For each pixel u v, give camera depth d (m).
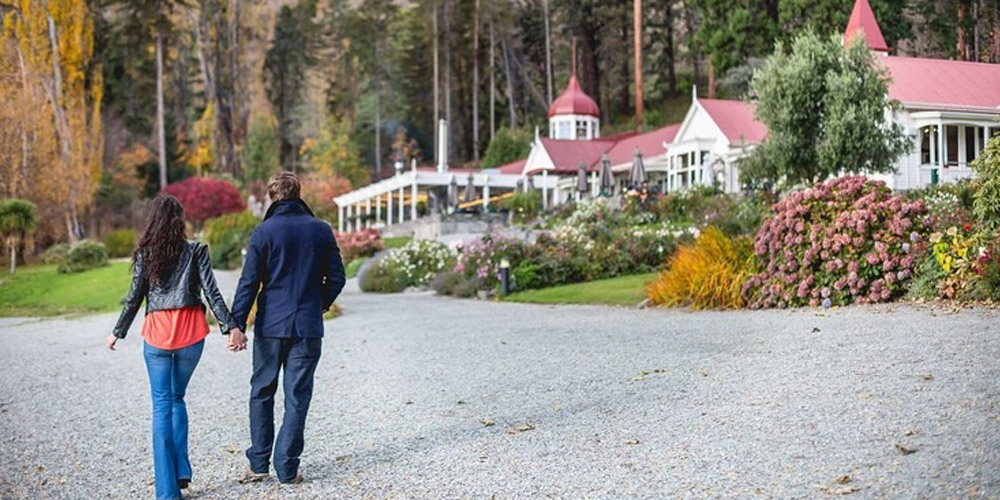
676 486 4.52
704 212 24.16
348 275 30.80
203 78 88.31
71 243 46.06
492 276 20.28
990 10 30.00
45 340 14.79
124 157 70.62
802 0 46.16
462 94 85.44
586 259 20.06
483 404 7.03
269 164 74.00
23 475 5.54
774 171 24.69
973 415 5.07
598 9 72.44
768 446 5.04
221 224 45.88
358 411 7.11
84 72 52.94
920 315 9.36
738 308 12.51
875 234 11.26
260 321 5.05
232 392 8.38
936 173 25.38
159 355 4.89
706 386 6.89
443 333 12.38
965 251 9.95
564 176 46.75
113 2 72.88
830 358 7.38
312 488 4.96
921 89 26.39
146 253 4.93
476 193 48.47
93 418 7.32
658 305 14.15
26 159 44.66
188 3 84.81
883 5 41.88
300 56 90.81
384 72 89.12
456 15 84.25
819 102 24.06
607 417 6.20
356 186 73.06
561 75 81.94
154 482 5.29
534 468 5.07
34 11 47.97
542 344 10.30
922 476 4.20
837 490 4.18
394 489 4.86
